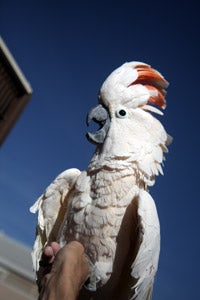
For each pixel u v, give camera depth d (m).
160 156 0.54
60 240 0.51
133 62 0.57
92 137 0.54
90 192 0.51
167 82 0.57
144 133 0.53
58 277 0.42
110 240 0.49
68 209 0.53
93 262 0.49
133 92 0.55
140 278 0.47
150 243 0.47
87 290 0.49
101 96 0.56
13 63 1.88
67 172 0.57
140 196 0.49
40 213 0.56
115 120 0.54
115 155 0.52
